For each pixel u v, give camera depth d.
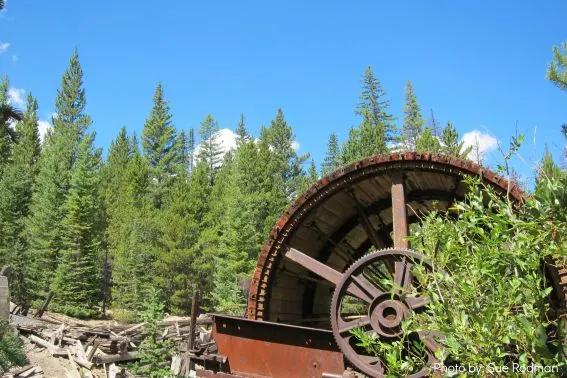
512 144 3.67
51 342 16.06
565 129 7.02
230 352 7.63
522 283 3.28
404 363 3.84
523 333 3.22
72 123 77.38
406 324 3.88
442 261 3.71
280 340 7.44
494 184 7.36
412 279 7.10
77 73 79.31
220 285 36.25
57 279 35.12
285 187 69.75
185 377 13.93
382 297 7.10
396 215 8.10
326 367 7.14
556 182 3.17
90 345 16.47
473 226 3.61
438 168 7.93
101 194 56.78
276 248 8.94
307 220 9.24
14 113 7.07
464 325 3.30
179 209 49.97
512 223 3.38
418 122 63.91
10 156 58.06
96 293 38.78
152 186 73.00
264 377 7.31
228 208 41.62
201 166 59.06
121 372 15.09
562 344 3.16
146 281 38.22
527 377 3.18
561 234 3.18
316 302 11.02
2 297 11.57
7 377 12.51
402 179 8.24
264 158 57.59
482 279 3.48
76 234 38.09
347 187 8.80
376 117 58.31
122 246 42.00
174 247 39.81
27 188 41.72
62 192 41.25
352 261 11.53
